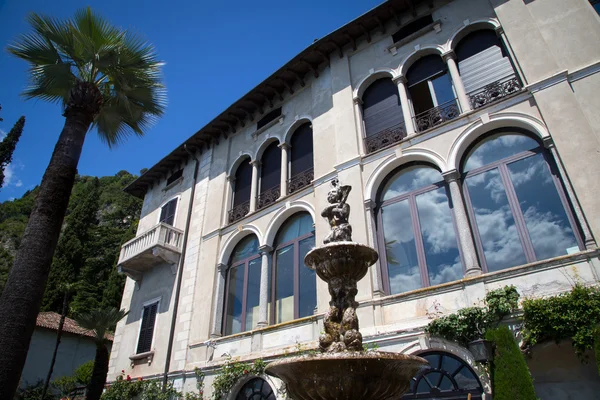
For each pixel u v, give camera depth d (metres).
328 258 6.48
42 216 8.14
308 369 5.19
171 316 15.89
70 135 9.24
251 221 15.06
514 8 11.14
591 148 8.54
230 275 15.09
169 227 17.52
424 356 9.03
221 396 12.11
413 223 10.83
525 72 10.18
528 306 7.61
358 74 14.02
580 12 10.10
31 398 22.70
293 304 12.60
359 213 11.48
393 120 12.62
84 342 27.98
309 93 15.66
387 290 10.50
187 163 20.31
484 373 7.88
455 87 11.56
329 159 13.24
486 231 9.66
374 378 5.13
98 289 40.94
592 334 6.80
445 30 12.54
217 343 13.70
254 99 17.06
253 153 16.70
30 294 7.51
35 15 10.30
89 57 10.62
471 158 10.62
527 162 9.71
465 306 8.84
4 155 30.33
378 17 13.86
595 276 7.67
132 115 11.93
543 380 7.66
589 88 9.16
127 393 15.02
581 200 8.25
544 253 8.76
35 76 10.80
